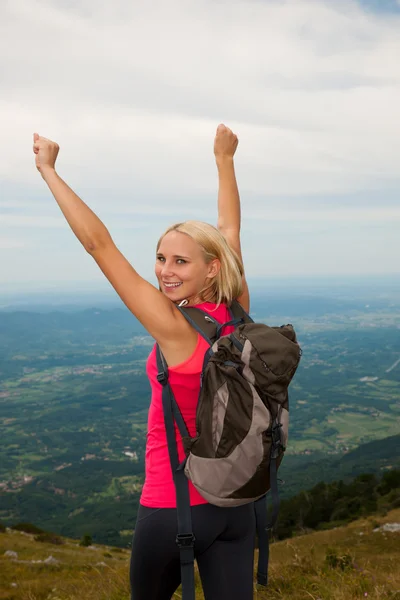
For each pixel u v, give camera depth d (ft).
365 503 125.08
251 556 7.13
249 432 6.04
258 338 6.26
